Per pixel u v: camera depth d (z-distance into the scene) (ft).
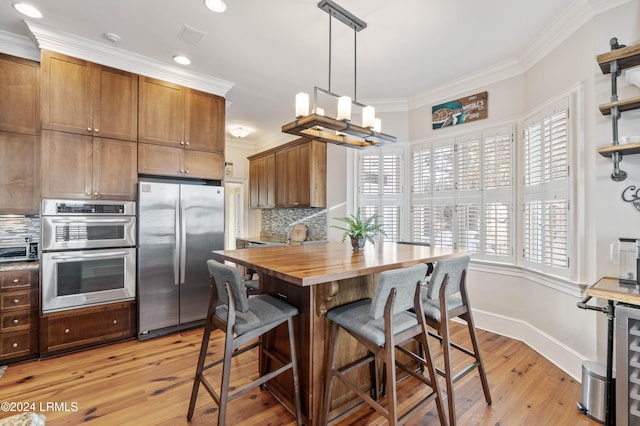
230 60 10.03
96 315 9.15
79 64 9.02
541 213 8.75
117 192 9.56
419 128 12.81
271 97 13.15
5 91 8.84
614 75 6.33
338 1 7.16
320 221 15.76
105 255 9.21
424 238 12.46
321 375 5.81
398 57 9.74
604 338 6.78
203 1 7.24
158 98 10.35
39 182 9.01
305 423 5.83
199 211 10.87
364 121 8.07
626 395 5.24
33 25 8.14
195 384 5.94
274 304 6.03
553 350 8.26
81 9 7.54
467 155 11.19
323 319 5.85
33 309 8.42
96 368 7.91
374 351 4.98
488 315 10.53
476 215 10.91
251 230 21.26
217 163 11.59
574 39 7.64
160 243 10.07
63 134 8.76
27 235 9.36
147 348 9.13
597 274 6.91
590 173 7.14
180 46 9.20
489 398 6.46
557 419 6.05
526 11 7.51
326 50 9.39
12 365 8.05
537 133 8.98
